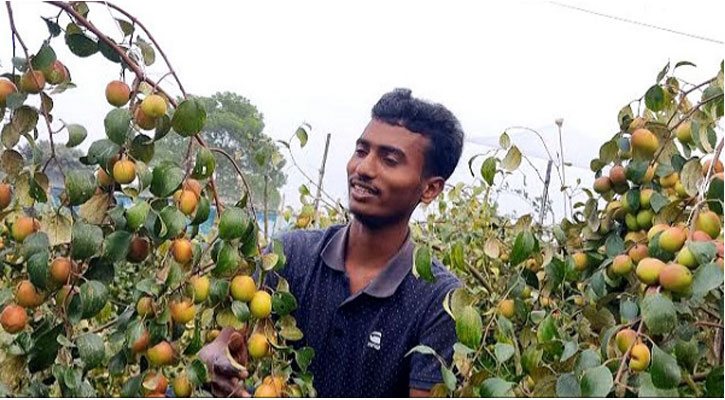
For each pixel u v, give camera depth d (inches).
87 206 44.3
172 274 44.7
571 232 68.0
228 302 48.5
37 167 44.8
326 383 61.0
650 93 60.4
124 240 43.1
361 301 60.5
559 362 44.8
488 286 73.6
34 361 41.6
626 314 49.6
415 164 58.1
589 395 38.6
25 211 53.4
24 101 44.2
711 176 48.3
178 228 43.6
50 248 45.3
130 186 47.0
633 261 54.8
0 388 40.3
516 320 66.4
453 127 59.8
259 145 84.6
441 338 58.3
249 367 50.9
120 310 81.7
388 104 58.9
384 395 60.2
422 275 49.3
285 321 51.3
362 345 60.3
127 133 43.2
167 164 44.0
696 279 41.1
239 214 45.6
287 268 64.1
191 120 43.9
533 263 69.5
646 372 40.8
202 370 44.6
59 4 43.8
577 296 66.4
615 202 62.9
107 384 74.4
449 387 43.4
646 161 59.3
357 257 62.8
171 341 46.2
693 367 46.0
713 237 45.5
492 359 53.0
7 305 43.1
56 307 44.3
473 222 107.3
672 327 40.8
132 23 47.2
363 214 58.6
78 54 45.5
